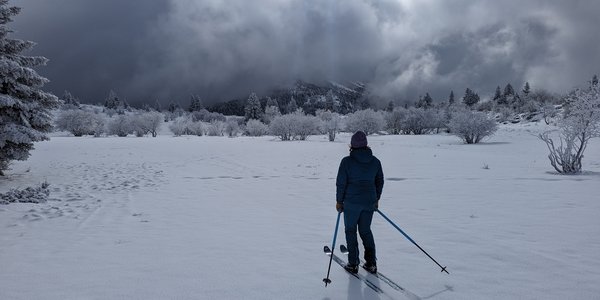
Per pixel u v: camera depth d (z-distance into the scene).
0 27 12.51
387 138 44.59
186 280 4.14
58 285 4.00
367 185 4.23
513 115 95.00
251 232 6.15
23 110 12.48
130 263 4.68
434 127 60.94
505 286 3.94
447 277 4.20
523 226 6.33
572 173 13.45
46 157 21.50
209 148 29.44
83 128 66.88
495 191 9.89
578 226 6.29
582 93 13.65
